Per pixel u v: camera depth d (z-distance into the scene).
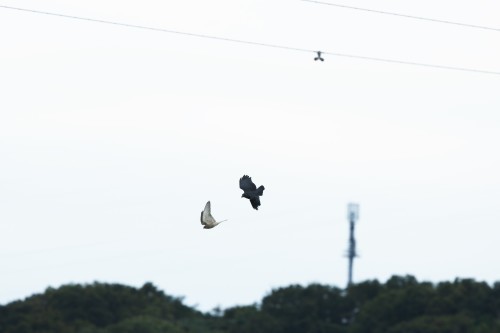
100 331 85.75
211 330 91.25
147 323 86.94
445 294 89.94
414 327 85.62
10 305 88.44
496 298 88.38
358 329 89.38
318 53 37.12
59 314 87.69
